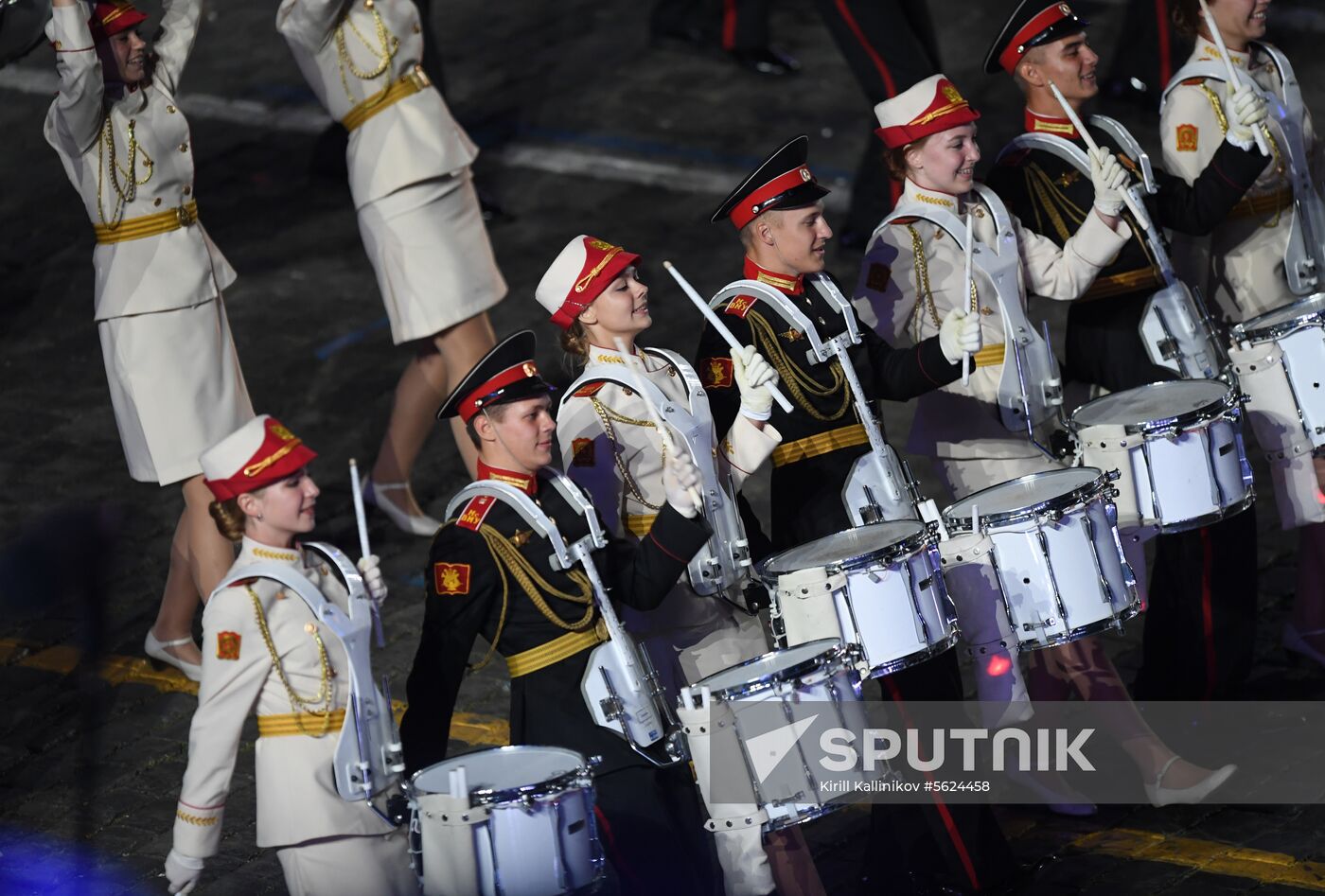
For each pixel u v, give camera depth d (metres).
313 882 18.28
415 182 29.23
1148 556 29.58
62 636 28.77
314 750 18.16
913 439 23.91
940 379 21.25
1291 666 26.27
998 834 21.73
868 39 38.47
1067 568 20.67
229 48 53.22
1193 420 22.14
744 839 19.34
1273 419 24.38
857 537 20.52
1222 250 26.17
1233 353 24.61
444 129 29.52
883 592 19.41
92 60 24.56
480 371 19.27
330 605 18.28
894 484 21.52
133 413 26.02
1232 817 23.02
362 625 18.33
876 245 23.14
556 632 19.20
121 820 24.28
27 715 26.78
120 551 30.98
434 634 19.06
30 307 40.22
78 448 34.44
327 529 31.61
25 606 21.83
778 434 20.42
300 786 18.09
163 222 25.84
